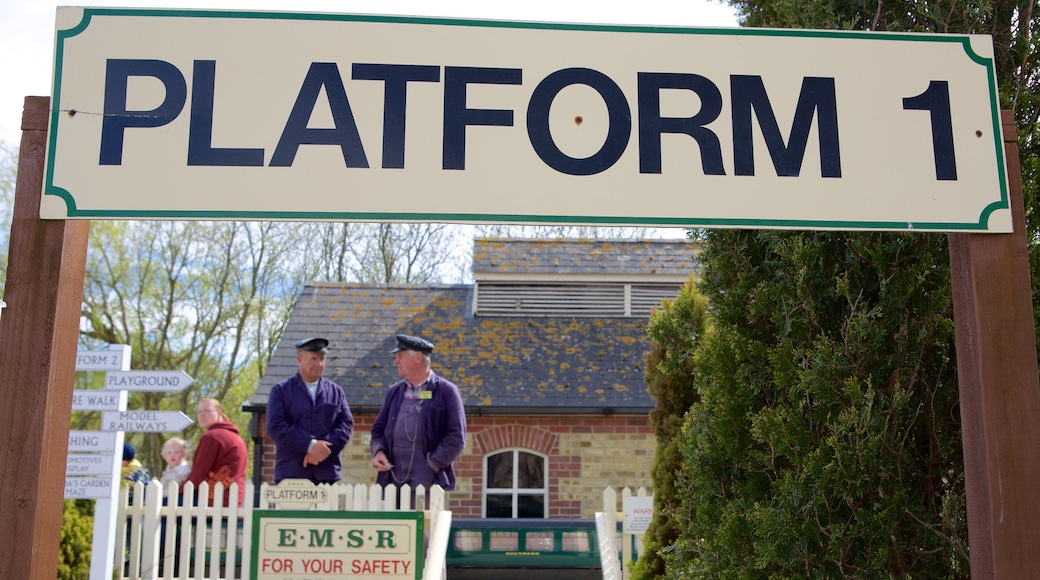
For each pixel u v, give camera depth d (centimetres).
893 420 338
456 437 775
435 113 301
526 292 1495
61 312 279
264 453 1258
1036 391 286
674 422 656
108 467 711
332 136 297
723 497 381
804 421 349
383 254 2625
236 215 290
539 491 1243
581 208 298
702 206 301
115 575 721
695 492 399
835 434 330
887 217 302
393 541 533
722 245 396
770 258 385
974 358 294
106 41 298
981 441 286
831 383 341
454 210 295
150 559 722
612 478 1244
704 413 391
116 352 741
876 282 361
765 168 304
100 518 704
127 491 734
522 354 1376
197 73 298
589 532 774
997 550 275
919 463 352
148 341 2411
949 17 366
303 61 301
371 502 696
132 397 2450
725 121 307
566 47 309
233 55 300
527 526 775
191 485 727
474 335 1423
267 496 693
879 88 312
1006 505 277
